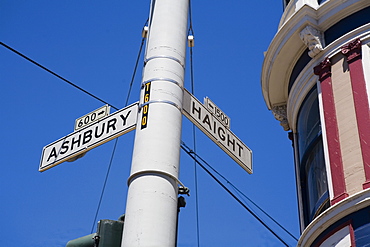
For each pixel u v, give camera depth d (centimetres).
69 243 599
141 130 752
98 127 810
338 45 1240
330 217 1016
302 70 1327
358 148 1074
